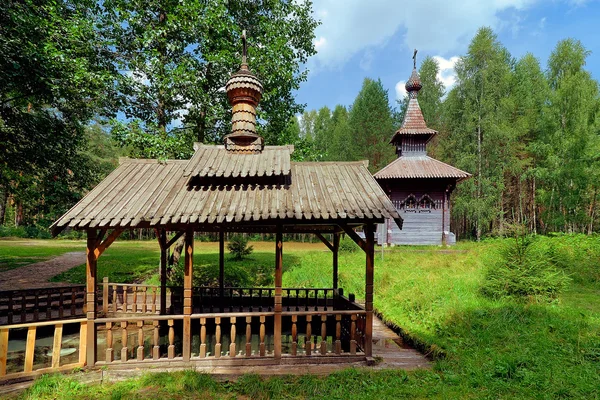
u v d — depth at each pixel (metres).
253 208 5.68
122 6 10.65
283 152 7.41
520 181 27.70
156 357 5.54
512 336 6.28
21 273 14.66
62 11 11.13
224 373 5.32
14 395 4.67
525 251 9.38
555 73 26.97
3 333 4.94
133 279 14.22
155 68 10.33
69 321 5.35
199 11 10.67
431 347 6.05
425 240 21.00
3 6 9.50
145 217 5.35
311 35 13.96
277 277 5.80
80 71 9.28
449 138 30.50
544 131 24.95
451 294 9.02
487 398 4.32
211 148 7.61
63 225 5.23
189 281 5.71
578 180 22.66
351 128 38.81
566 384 4.53
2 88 10.35
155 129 10.85
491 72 26.52
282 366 5.58
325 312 5.84
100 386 4.93
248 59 11.54
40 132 11.74
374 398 4.43
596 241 14.53
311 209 5.63
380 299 9.81
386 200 6.00
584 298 8.97
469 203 24.77
